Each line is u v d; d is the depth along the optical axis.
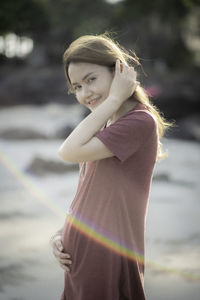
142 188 1.61
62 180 7.64
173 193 6.83
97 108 1.58
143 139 1.57
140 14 38.78
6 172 8.34
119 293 1.60
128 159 1.58
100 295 1.57
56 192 6.70
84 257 1.59
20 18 38.78
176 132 15.98
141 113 1.60
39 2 39.12
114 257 1.57
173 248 4.07
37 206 5.80
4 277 3.25
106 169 1.59
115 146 1.54
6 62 41.50
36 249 3.95
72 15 41.06
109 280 1.56
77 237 1.62
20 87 31.42
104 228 1.56
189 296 2.95
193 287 3.11
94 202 1.60
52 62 42.22
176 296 2.95
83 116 19.33
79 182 1.76
